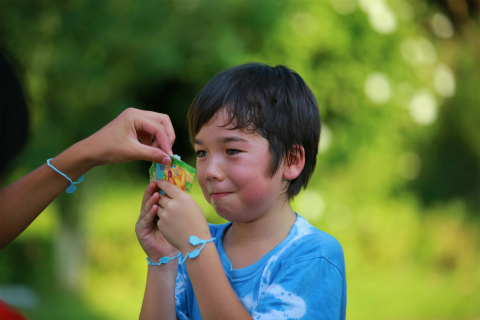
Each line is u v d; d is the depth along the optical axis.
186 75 4.67
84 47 4.38
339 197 5.26
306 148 1.65
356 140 4.85
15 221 1.61
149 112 1.64
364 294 5.50
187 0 4.36
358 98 4.77
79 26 4.32
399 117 5.04
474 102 6.07
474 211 6.68
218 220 5.02
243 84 1.57
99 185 5.81
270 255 1.56
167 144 1.59
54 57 4.43
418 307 5.28
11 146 1.07
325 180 5.13
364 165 5.15
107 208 7.18
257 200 1.52
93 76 4.33
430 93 5.25
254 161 1.50
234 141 1.50
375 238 6.12
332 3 4.66
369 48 4.77
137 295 5.50
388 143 5.07
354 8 4.70
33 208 1.62
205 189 1.55
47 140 4.55
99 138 1.59
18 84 1.10
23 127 1.10
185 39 4.31
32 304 4.98
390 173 5.54
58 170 1.60
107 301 5.25
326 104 4.71
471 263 6.23
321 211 5.03
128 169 7.77
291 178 1.60
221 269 1.42
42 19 4.43
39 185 1.61
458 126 6.20
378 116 4.85
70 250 5.41
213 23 4.29
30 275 5.55
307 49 4.50
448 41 5.85
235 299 1.40
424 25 5.62
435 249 6.35
